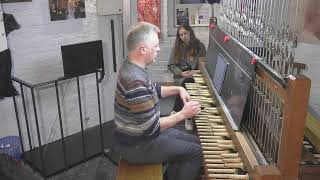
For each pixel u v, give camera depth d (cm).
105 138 316
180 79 295
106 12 316
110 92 351
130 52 171
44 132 304
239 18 179
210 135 163
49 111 304
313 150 141
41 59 287
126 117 170
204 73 238
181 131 210
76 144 305
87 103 334
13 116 279
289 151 111
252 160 128
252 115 149
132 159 180
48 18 283
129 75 166
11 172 238
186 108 180
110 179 254
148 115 166
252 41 156
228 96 175
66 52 262
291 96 107
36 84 260
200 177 181
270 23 132
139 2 319
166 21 342
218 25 229
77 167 271
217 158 145
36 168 262
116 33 339
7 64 254
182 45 311
